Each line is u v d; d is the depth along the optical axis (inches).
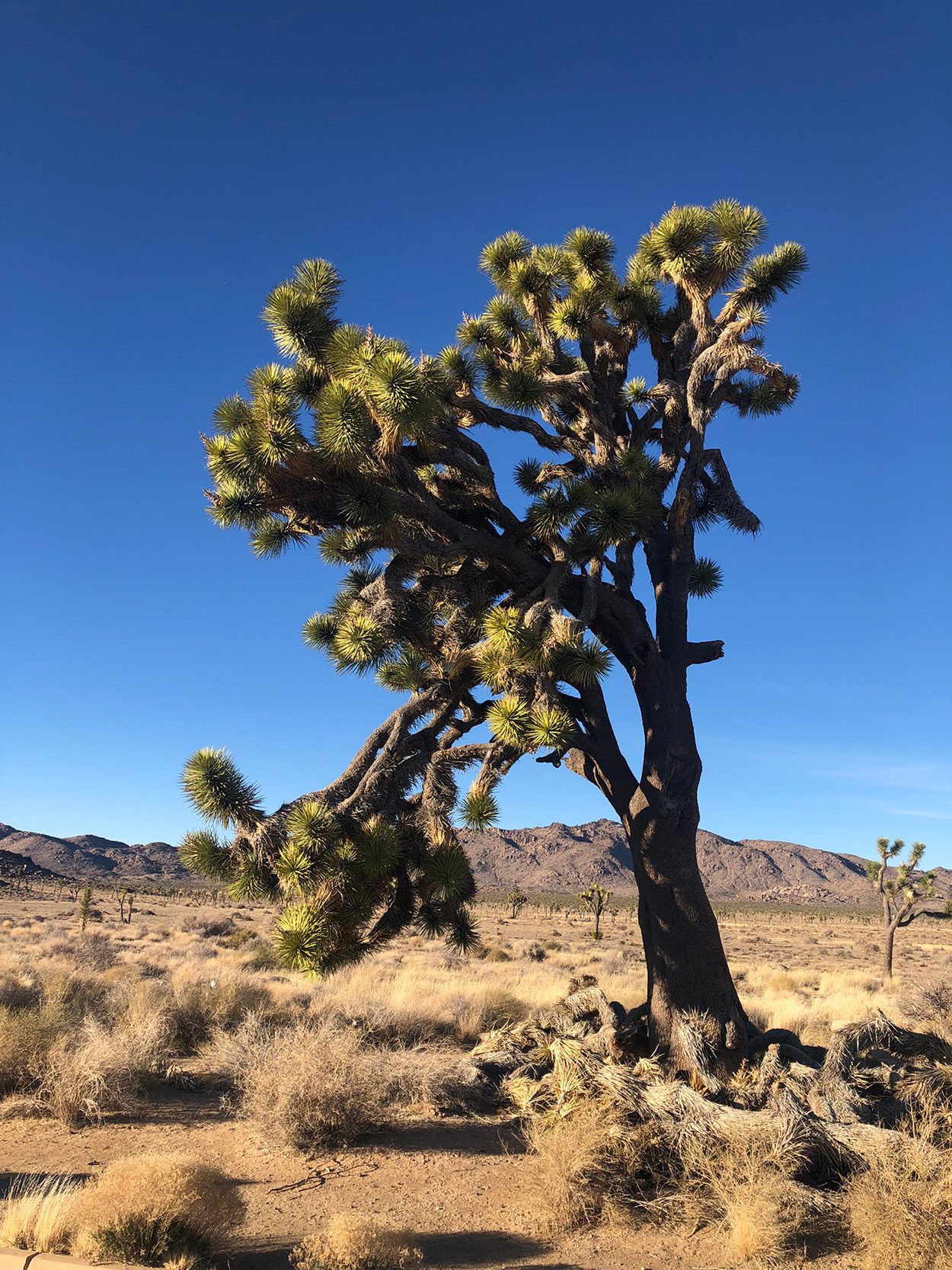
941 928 4325.8
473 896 319.6
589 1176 235.8
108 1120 327.9
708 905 339.3
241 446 292.8
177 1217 200.1
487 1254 209.9
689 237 389.7
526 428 390.3
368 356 295.7
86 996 516.4
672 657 369.1
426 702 322.7
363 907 282.0
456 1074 359.9
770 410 424.8
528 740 289.6
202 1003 499.5
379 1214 235.0
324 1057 316.2
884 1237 196.9
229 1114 339.9
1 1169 268.8
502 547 350.9
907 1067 302.4
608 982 848.3
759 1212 210.1
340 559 390.9
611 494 342.3
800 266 384.2
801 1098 278.5
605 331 397.4
